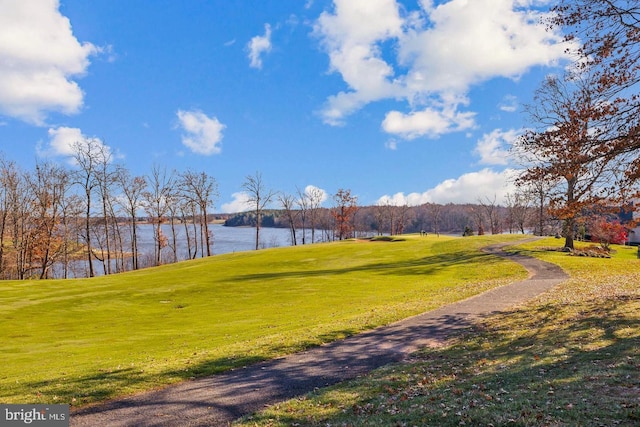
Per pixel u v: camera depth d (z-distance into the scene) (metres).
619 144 12.58
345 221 101.69
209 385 10.24
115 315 23.53
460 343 12.99
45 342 16.92
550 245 50.22
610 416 6.57
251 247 111.81
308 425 7.57
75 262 74.12
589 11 13.11
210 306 25.09
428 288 27.20
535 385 8.48
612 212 14.56
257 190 77.50
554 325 13.84
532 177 14.48
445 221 144.88
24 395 9.62
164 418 8.22
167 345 15.12
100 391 9.79
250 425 7.67
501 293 22.47
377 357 12.12
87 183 57.00
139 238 79.00
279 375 10.83
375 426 7.16
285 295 27.36
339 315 19.05
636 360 9.35
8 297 29.94
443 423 7.09
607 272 30.08
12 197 54.50
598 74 13.55
